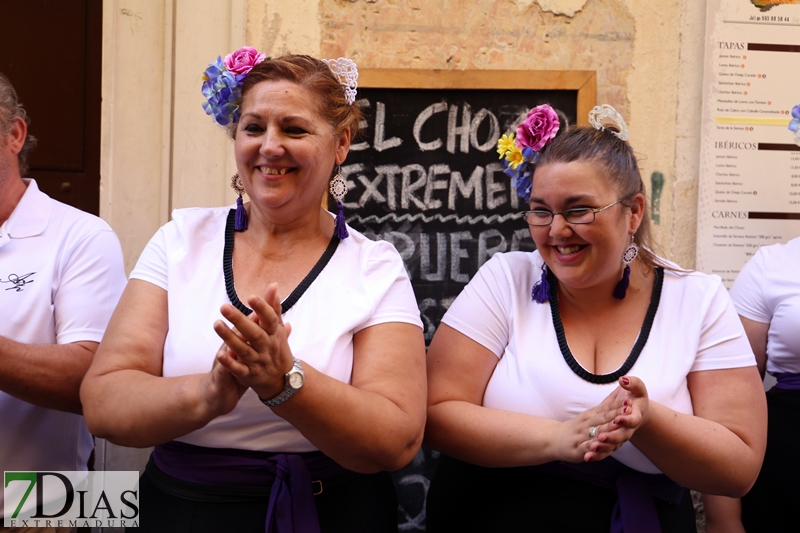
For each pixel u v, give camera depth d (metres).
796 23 2.63
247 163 1.62
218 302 1.60
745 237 2.64
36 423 1.88
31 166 2.56
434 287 2.59
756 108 2.63
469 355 1.82
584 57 2.63
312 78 1.64
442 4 2.60
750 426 1.70
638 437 1.58
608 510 1.71
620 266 1.79
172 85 2.51
